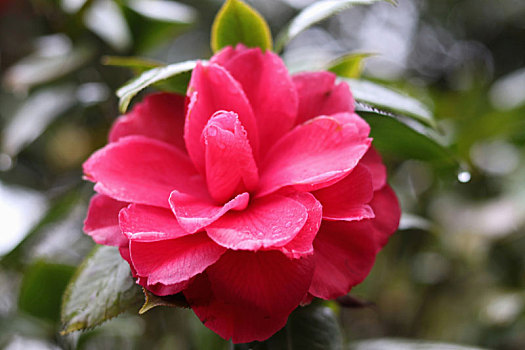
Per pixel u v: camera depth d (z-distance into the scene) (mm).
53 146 489
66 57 399
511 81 527
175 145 284
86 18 402
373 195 272
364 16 676
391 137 304
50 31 443
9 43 531
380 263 493
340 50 668
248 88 276
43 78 391
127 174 267
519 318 512
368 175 259
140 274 245
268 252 250
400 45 693
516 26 713
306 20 297
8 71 496
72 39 411
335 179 252
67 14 402
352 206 258
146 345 428
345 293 258
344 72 326
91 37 413
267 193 262
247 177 262
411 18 688
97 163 263
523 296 518
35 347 404
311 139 266
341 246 262
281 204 256
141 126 284
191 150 267
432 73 702
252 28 300
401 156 320
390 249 497
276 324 250
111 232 260
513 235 521
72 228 441
